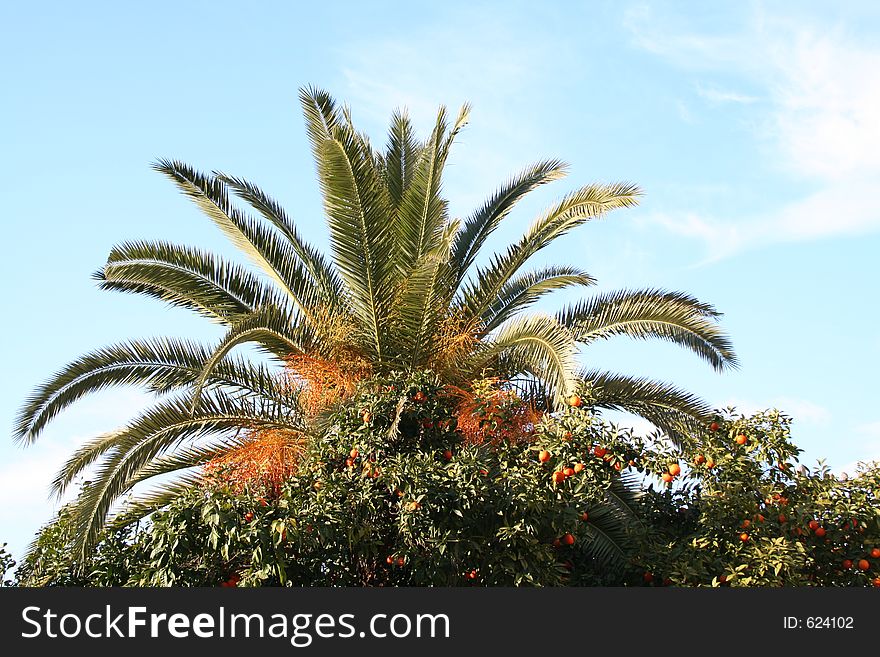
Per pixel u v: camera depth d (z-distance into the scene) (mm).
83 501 10039
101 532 8914
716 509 8477
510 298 12695
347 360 11094
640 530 9062
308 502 7824
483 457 8320
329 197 11180
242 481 9594
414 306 10852
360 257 10828
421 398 8883
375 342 11258
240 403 11461
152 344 11531
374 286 10969
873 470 8938
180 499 7617
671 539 9320
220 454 11203
